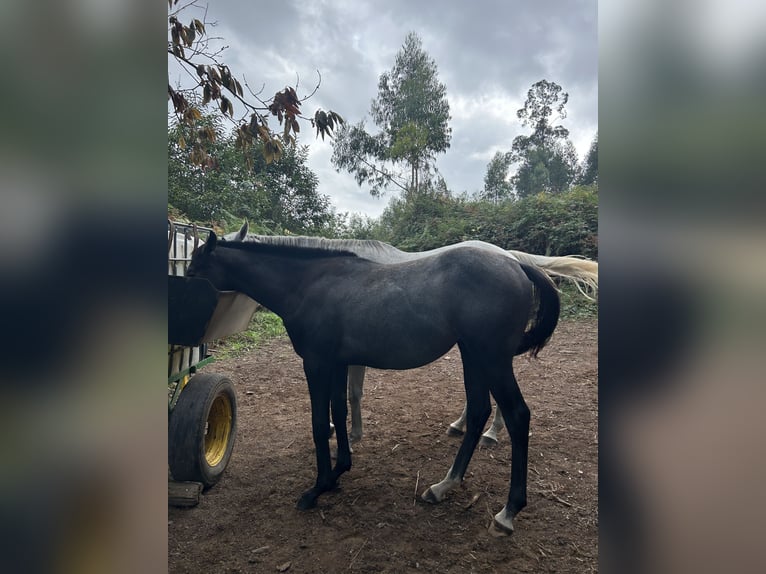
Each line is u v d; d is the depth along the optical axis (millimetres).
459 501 2691
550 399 4402
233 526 2473
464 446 2797
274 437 3734
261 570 2123
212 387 2863
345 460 2803
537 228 9852
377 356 2635
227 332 3070
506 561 2158
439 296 2471
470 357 2717
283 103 2408
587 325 7570
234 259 2871
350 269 2799
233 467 3184
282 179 14016
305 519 2531
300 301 2820
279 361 6328
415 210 12977
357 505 2662
